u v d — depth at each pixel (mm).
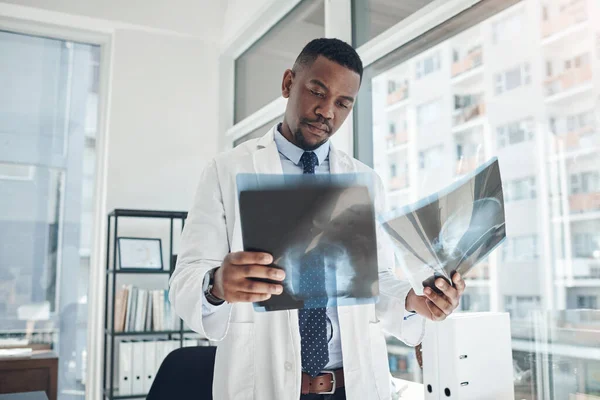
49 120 3902
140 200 3893
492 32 2066
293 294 1095
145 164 3936
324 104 1354
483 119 2086
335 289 1112
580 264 1722
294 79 1429
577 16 1758
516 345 1916
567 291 1756
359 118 2828
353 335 1377
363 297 1127
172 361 1740
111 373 3340
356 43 2881
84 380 3799
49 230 3830
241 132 4027
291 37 3500
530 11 1916
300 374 1305
